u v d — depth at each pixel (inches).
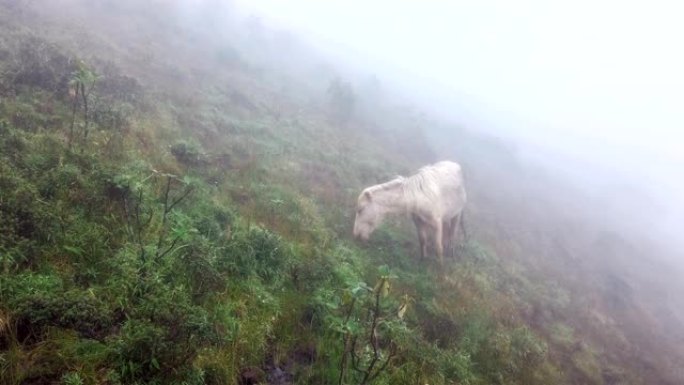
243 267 213.0
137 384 127.6
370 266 306.3
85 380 125.6
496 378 258.4
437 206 362.3
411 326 257.0
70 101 299.3
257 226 250.5
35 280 143.6
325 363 185.2
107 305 146.7
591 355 376.5
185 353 140.3
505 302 372.8
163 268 174.7
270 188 344.8
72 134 245.0
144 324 139.3
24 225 162.6
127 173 225.8
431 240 397.7
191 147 327.6
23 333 133.0
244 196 314.8
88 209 193.6
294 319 203.2
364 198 341.7
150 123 343.0
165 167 283.0
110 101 344.5
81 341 133.4
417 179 362.3
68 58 350.6
